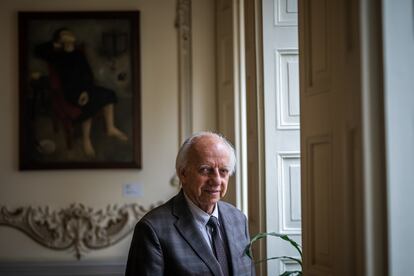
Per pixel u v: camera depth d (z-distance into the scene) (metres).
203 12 5.17
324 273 1.98
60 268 4.99
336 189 1.86
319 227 2.05
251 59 3.50
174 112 5.18
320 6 2.04
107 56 5.15
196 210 2.23
